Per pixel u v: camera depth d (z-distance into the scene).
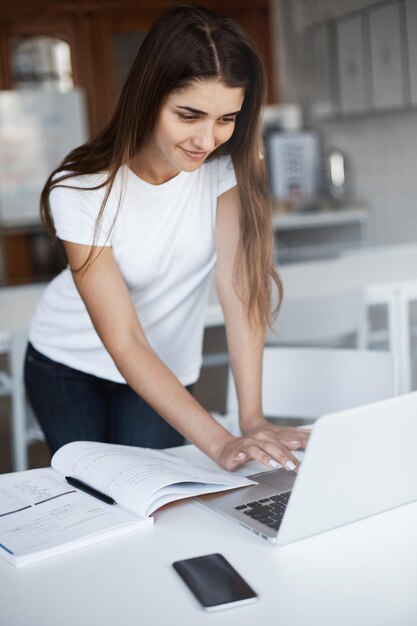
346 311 2.89
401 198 6.28
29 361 1.98
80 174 1.58
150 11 7.32
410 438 1.24
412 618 0.94
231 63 1.36
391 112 6.24
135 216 1.64
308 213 6.68
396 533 1.17
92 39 7.22
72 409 1.91
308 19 7.04
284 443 1.47
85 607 1.00
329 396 2.06
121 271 1.70
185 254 1.74
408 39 5.80
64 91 7.13
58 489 1.35
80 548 1.16
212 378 4.89
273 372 2.12
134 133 1.47
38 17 7.08
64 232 1.57
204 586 1.01
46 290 2.00
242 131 1.63
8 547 1.14
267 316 1.73
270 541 1.15
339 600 0.98
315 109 7.07
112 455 1.41
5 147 7.07
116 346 1.56
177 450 1.60
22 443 2.84
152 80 1.40
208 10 1.41
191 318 1.89
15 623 0.96
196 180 1.69
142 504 1.23
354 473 1.18
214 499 1.31
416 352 3.95
